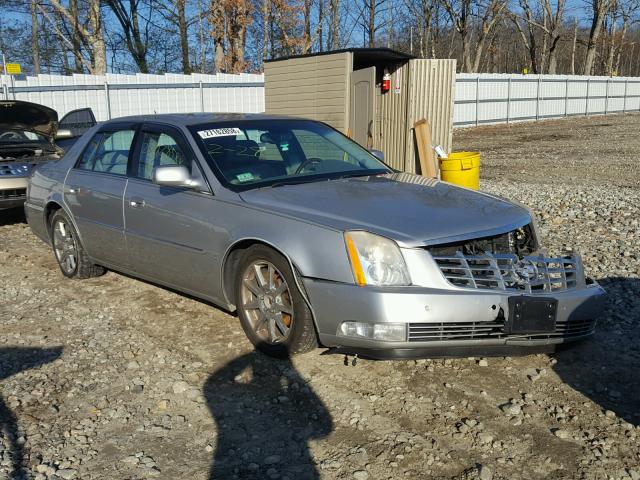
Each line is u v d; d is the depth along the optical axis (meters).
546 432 3.48
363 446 3.37
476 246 4.00
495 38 55.78
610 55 55.41
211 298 4.79
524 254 4.30
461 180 9.36
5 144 9.53
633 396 3.84
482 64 57.88
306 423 3.61
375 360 4.04
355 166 5.31
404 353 3.73
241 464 3.24
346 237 3.84
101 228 5.71
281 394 3.93
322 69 11.22
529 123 32.34
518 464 3.20
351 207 4.17
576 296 4.01
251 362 4.35
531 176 14.52
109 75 17.16
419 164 11.11
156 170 4.67
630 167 15.48
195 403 3.85
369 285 3.75
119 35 33.88
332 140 5.62
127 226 5.38
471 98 29.47
